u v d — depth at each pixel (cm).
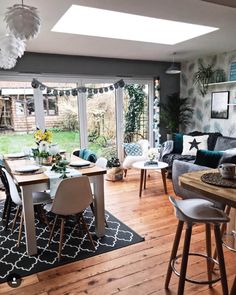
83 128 533
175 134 553
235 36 384
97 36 361
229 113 509
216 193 145
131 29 367
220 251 165
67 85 508
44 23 303
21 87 468
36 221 325
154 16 295
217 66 523
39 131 338
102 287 202
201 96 570
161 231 291
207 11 281
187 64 597
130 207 363
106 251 253
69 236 285
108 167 498
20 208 296
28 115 483
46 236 287
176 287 200
